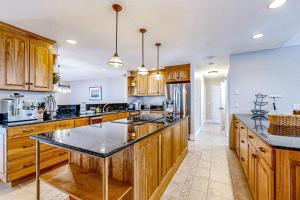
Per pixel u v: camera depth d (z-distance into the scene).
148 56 3.75
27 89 2.36
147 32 2.41
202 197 1.85
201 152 3.39
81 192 1.26
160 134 1.90
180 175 2.38
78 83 7.61
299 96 3.08
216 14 1.91
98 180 1.43
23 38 2.32
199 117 5.71
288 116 1.80
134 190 1.36
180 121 2.77
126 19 2.02
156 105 5.72
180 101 4.55
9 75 2.16
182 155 2.91
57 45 2.96
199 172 2.47
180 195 1.89
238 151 2.92
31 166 2.20
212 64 4.60
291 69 3.12
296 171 1.06
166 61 4.27
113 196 1.20
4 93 2.41
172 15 1.93
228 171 2.50
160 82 5.34
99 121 3.67
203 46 3.05
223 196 1.86
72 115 3.35
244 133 2.25
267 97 3.26
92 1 1.65
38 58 2.51
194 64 4.44
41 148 2.32
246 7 1.77
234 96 3.55
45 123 2.43
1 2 1.64
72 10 1.81
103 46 3.02
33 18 1.98
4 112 2.32
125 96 6.21
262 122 2.23
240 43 2.90
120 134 1.53
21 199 1.80
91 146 1.16
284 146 1.08
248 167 1.97
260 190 1.42
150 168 1.64
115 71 5.69
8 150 1.98
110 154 1.05
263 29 2.33
